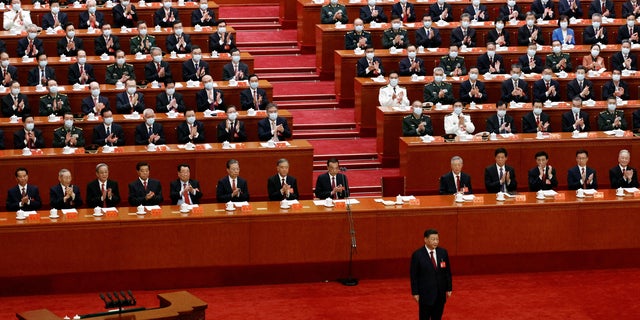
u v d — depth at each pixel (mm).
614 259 41375
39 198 41844
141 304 36938
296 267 39438
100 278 38125
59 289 37906
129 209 39125
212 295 38031
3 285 37531
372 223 39438
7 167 44469
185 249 38438
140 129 47531
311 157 46719
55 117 48656
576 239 40781
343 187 41812
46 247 37469
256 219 38719
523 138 48469
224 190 41625
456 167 42406
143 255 38156
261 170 46406
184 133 47969
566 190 46750
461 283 39625
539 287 39281
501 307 37188
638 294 38719
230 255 38750
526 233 40375
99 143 47281
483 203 40156
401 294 38250
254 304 37125
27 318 27500
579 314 36688
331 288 38938
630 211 41000
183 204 38938
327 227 39188
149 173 45594
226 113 48875
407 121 49594
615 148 48906
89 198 41375
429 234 33312
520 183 48625
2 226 37031
